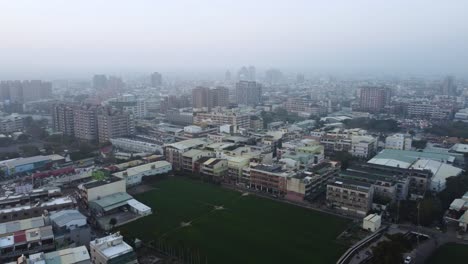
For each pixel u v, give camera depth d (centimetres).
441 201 18938
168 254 14388
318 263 13588
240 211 18638
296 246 14938
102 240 13300
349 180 19512
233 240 15488
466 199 18375
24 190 19912
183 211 18625
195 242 15312
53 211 16750
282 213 18388
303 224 17062
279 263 13625
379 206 18338
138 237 15738
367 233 16025
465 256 14050
